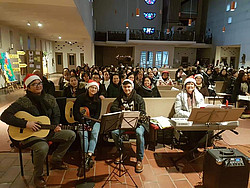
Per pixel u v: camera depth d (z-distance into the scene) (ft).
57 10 20.16
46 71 48.21
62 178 8.68
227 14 57.52
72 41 62.54
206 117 8.29
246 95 17.60
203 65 63.72
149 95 14.38
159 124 10.91
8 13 22.07
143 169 9.47
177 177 8.89
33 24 30.07
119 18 67.67
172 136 11.88
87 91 10.29
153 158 10.52
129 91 10.30
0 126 14.39
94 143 9.61
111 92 15.46
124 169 9.46
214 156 7.30
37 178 7.92
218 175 7.09
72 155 10.71
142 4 67.31
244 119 16.85
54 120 8.91
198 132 10.54
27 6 18.76
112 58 72.43
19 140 7.90
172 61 65.51
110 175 8.66
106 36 62.49
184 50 70.23
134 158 10.55
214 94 19.60
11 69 30.48
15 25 31.45
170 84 21.04
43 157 7.81
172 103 12.63
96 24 67.51
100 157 10.59
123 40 62.54
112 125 7.97
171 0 62.69
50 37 50.03
